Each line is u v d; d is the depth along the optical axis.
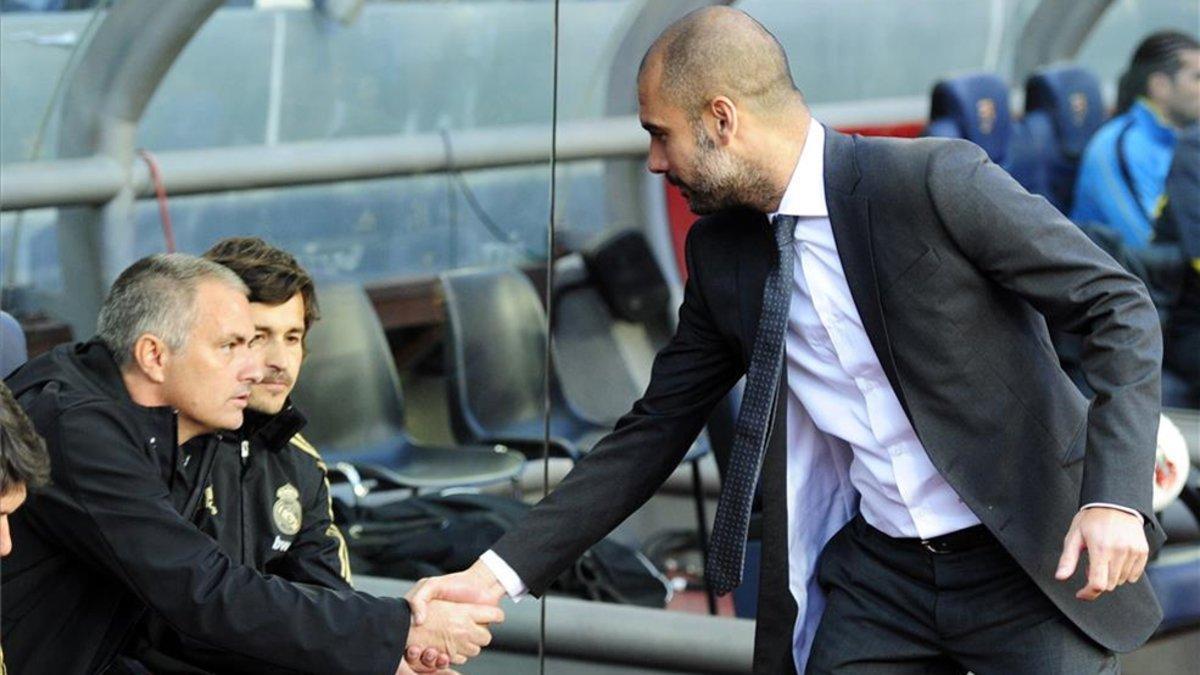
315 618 9.52
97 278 17.38
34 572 9.45
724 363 9.61
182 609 9.34
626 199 21.31
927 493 9.02
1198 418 16.61
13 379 9.76
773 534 9.27
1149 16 28.95
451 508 14.59
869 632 9.25
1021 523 8.77
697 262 9.31
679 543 16.41
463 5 20.22
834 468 9.53
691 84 8.78
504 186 20.36
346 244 19.48
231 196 18.67
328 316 16.61
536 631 12.81
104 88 17.47
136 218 17.80
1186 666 13.10
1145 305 8.39
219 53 18.55
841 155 8.84
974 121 24.81
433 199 19.98
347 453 16.03
